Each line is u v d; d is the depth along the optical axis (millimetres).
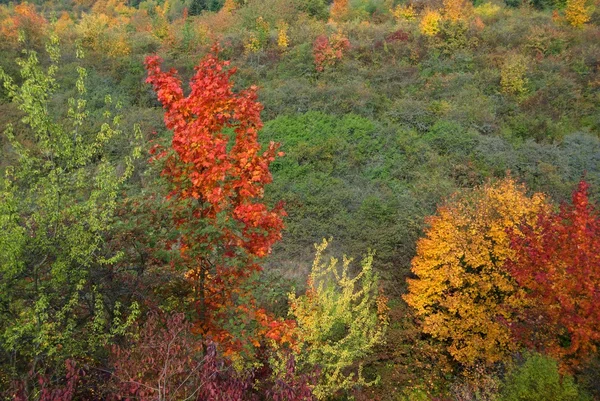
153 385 5117
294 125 19562
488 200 11594
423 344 11117
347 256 12891
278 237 6246
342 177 17016
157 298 6762
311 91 21922
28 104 5660
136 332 6008
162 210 6676
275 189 15609
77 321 6406
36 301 5566
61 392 4805
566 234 7953
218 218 6141
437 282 10867
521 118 19812
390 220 13922
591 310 7426
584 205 8039
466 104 20750
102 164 6270
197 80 5953
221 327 6434
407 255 12781
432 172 16922
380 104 21578
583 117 20438
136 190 9695
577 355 8148
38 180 6102
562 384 7383
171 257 6488
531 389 7555
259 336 6988
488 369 10391
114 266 6684
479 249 10641
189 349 5691
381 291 11891
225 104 5848
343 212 14609
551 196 15500
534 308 8977
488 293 10953
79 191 6348
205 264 6543
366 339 9180
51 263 5938
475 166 17141
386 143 18516
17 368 5754
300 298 8570
